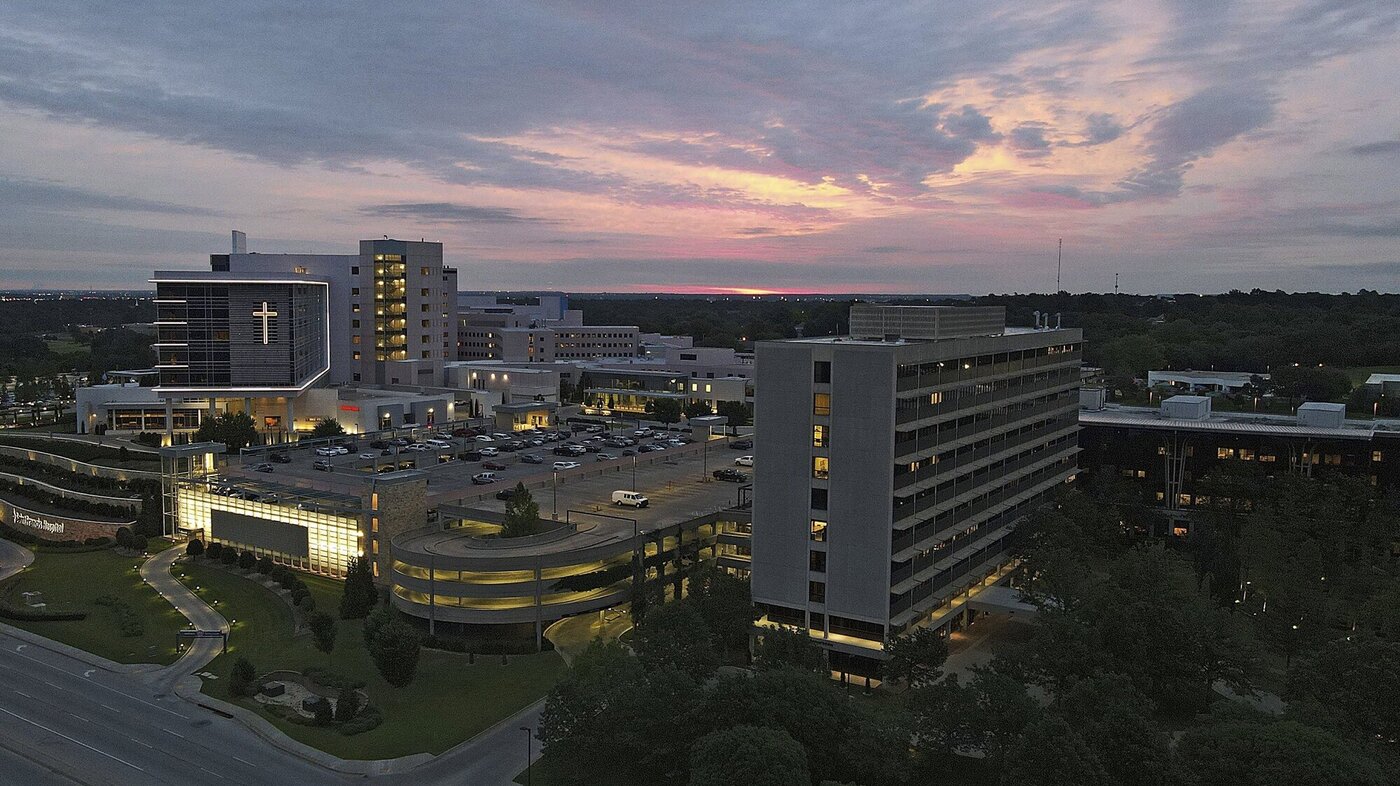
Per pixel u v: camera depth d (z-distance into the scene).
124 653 99.06
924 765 69.56
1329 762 55.69
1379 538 119.25
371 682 90.31
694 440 198.88
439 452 181.50
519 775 72.31
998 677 70.12
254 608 112.56
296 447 183.62
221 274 191.38
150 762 74.25
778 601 95.56
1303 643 90.81
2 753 75.38
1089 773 58.88
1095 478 149.62
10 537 148.25
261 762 74.50
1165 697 85.12
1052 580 97.88
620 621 106.94
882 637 90.00
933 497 98.12
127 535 136.75
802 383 92.31
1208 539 117.88
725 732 61.50
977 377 108.69
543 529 113.81
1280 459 143.25
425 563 103.69
